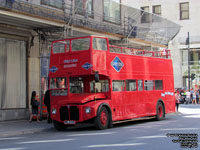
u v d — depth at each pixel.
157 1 53.34
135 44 27.20
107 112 15.95
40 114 20.05
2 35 19.17
